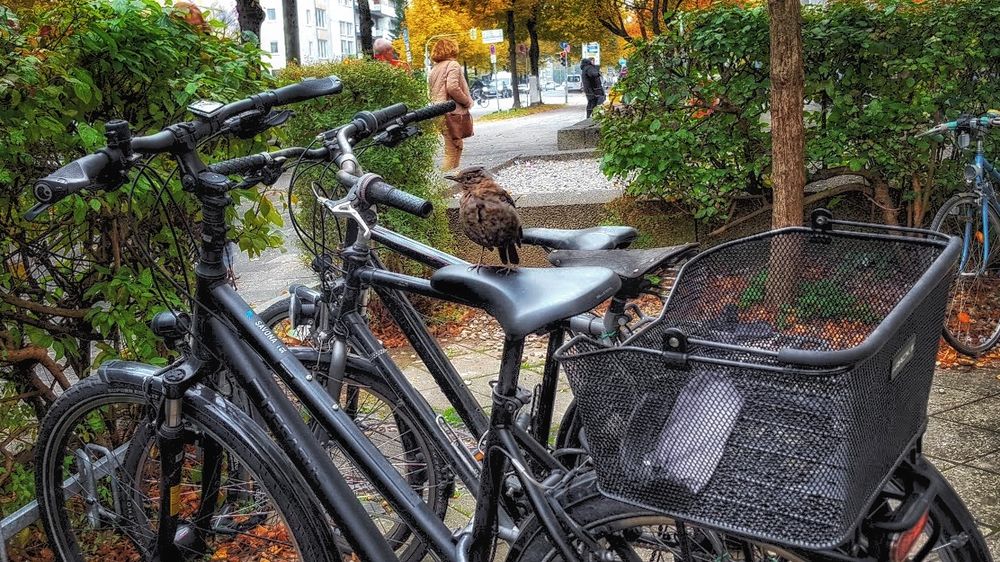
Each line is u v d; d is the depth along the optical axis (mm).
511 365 1827
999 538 2816
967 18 5457
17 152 2787
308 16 71188
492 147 18156
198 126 2094
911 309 1380
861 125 5730
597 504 1778
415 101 5801
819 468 1339
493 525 1964
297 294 2834
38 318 3178
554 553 1859
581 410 1611
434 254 2277
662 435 1507
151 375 2223
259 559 2510
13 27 2783
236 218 3625
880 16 5555
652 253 2182
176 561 2322
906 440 1535
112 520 2566
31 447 3176
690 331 1907
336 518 2090
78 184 1812
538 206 6680
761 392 1391
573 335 2291
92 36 2924
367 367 2615
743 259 1933
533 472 1943
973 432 3689
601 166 6316
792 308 1859
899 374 1452
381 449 2836
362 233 2383
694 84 5965
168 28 3199
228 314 2174
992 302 5000
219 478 2424
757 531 1396
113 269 3236
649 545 1898
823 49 5629
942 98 5570
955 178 5672
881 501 1532
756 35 5766
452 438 2430
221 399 2209
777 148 4734
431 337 2523
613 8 16141
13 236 3061
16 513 2689
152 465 2619
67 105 2994
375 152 5523
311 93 2316
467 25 35594
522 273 1811
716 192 6113
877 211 6082
